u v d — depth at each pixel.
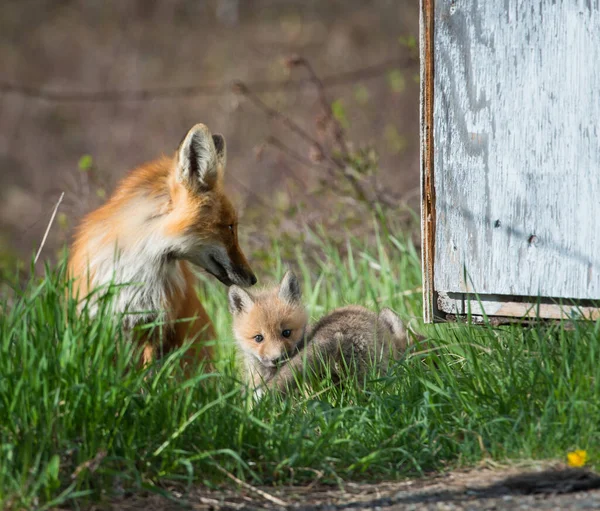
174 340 12.14
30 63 47.97
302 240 17.33
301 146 35.59
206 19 53.34
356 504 7.72
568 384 8.61
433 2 10.32
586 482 7.76
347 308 11.73
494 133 10.19
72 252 12.58
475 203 10.38
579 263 9.94
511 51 10.01
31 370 7.97
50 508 7.29
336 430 8.91
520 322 9.89
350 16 50.38
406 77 34.72
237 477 8.20
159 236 11.80
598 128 9.72
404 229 17.28
